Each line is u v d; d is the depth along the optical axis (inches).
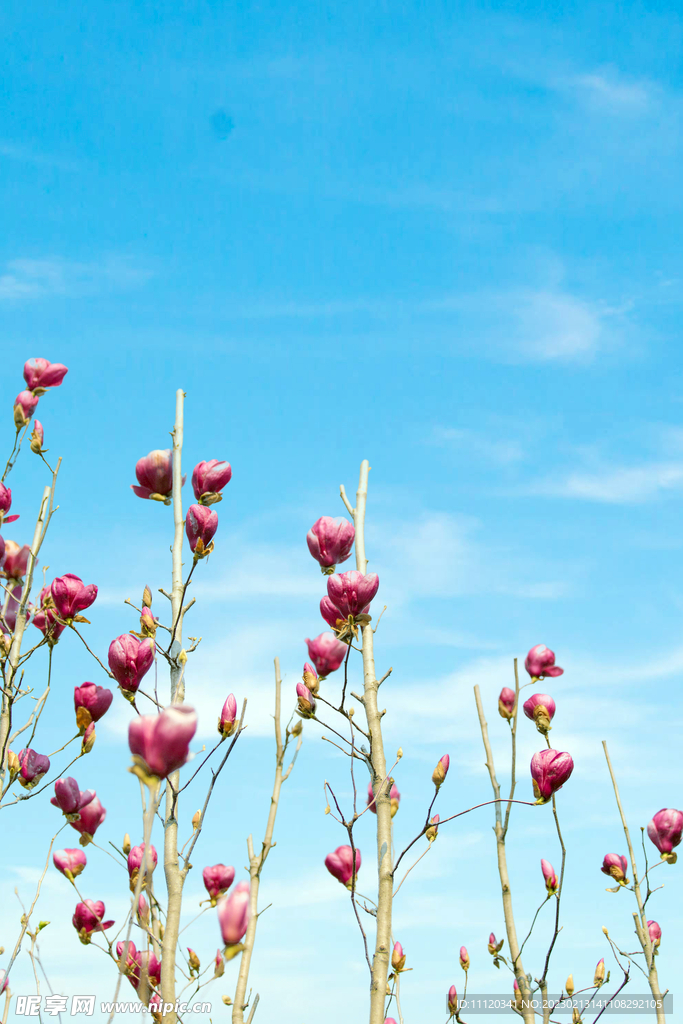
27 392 144.9
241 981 126.6
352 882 127.1
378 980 126.1
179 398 137.8
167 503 136.5
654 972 141.6
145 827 111.4
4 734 136.2
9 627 141.3
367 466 137.9
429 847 129.1
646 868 143.6
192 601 134.3
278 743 129.3
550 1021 130.4
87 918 127.1
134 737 111.5
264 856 128.3
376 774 130.2
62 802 127.1
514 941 132.6
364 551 135.0
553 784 129.6
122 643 128.0
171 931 127.0
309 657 130.2
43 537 142.8
